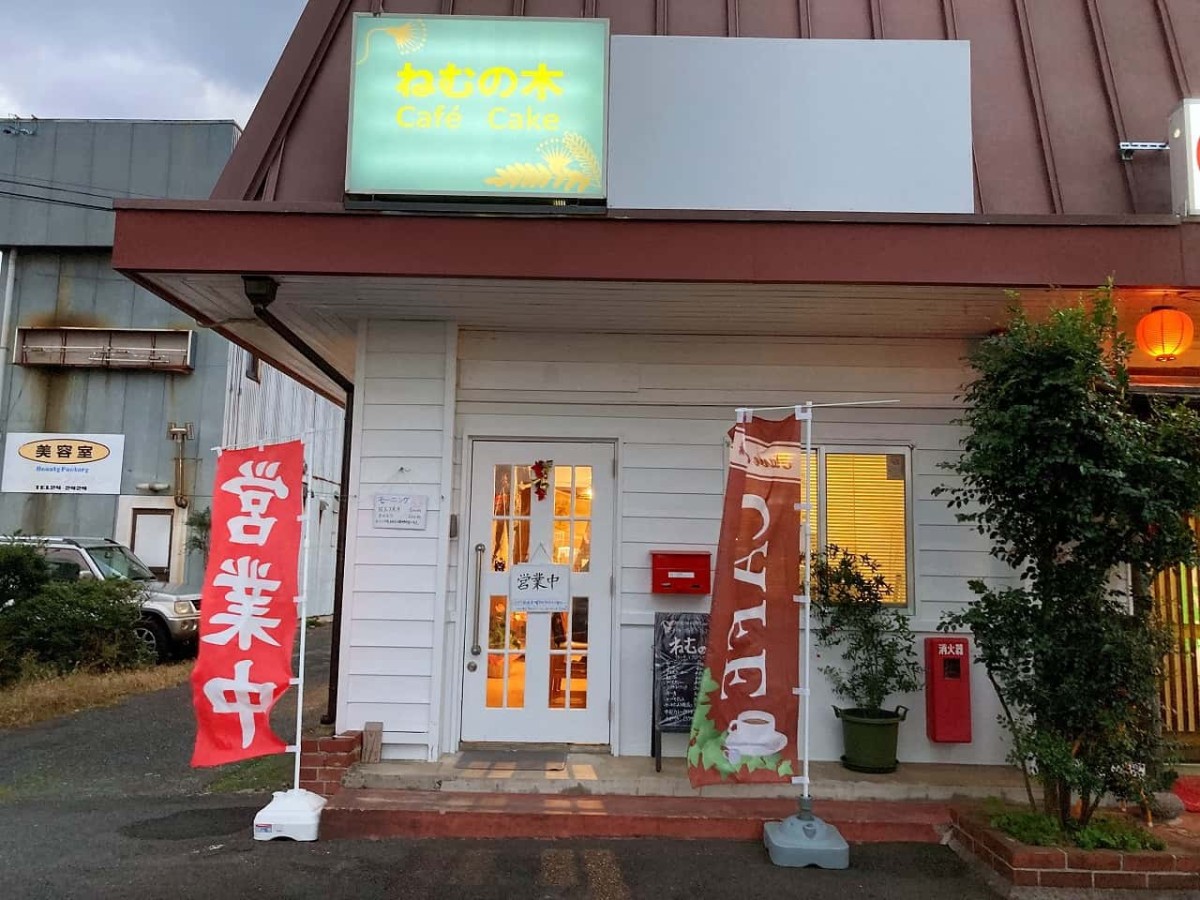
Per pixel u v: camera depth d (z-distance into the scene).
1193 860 4.27
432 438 6.02
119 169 16.78
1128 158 5.72
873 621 5.82
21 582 10.36
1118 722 4.38
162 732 7.76
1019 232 5.20
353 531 5.91
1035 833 4.50
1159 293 5.34
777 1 6.14
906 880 4.49
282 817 4.91
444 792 5.37
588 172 5.17
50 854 4.69
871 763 5.64
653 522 6.18
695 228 5.18
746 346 6.33
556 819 5.01
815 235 5.19
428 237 5.16
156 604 11.67
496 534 6.19
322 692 9.62
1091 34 6.16
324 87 5.83
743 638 4.94
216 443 16.19
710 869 4.57
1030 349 4.37
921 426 6.29
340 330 6.54
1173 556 4.34
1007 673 4.68
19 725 8.00
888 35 6.06
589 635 6.11
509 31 5.27
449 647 6.02
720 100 5.57
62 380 16.44
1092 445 4.35
